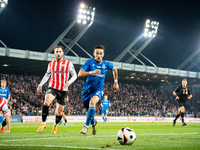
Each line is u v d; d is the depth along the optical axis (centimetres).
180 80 4178
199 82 4328
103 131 856
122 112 3344
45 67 3102
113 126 1316
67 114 2708
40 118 2214
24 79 3091
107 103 1936
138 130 933
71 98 3173
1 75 2889
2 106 757
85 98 572
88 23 2856
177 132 811
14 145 413
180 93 1290
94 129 596
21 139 520
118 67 3008
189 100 4206
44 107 666
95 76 551
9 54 2347
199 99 4128
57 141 481
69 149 370
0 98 765
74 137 573
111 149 372
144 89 4094
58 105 672
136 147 404
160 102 3944
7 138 543
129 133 436
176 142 491
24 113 2533
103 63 559
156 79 4112
